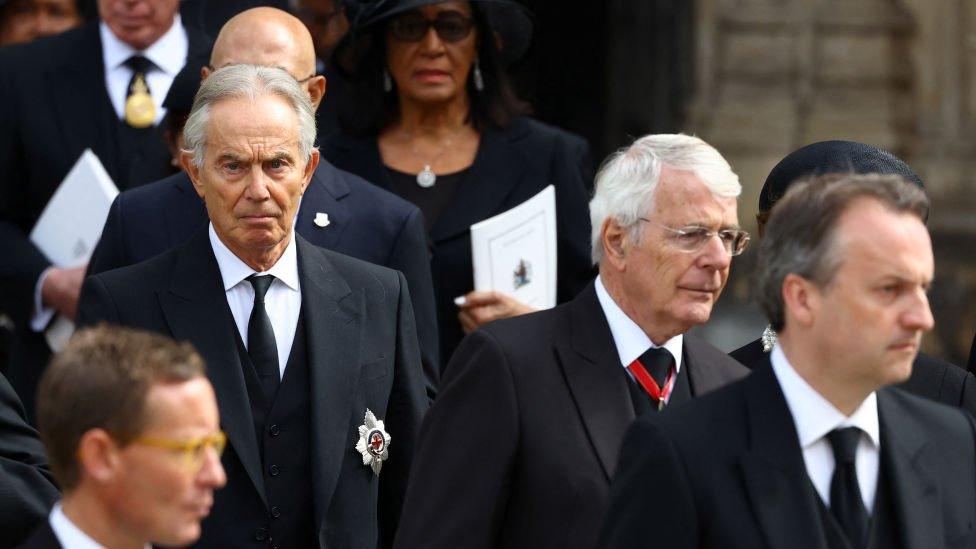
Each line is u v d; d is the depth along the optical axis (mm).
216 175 16016
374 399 16797
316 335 16516
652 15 59281
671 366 15297
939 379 16688
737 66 53156
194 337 16188
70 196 22281
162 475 11344
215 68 19609
